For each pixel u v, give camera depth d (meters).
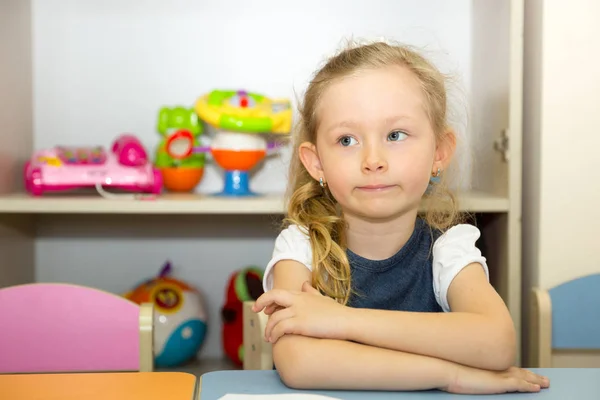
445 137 1.00
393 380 0.74
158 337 1.60
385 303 0.99
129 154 1.54
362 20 1.78
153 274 1.81
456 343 0.77
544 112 1.40
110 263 1.81
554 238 1.41
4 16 1.55
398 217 0.96
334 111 0.90
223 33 1.77
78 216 1.80
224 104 1.59
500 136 1.49
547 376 0.79
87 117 1.76
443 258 0.95
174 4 1.76
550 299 1.33
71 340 1.10
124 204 1.42
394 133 0.89
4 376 0.77
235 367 1.70
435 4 1.78
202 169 1.67
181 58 1.77
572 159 1.41
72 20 1.75
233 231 1.82
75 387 0.74
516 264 1.41
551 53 1.40
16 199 1.42
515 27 1.41
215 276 1.82
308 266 0.98
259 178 1.77
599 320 1.34
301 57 1.78
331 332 0.77
